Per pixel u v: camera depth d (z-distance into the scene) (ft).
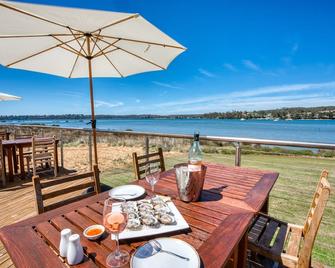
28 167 14.10
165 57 7.82
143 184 5.04
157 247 2.49
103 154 21.29
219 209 3.66
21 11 4.72
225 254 2.42
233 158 20.15
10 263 5.61
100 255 2.44
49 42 7.11
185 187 3.88
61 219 3.35
